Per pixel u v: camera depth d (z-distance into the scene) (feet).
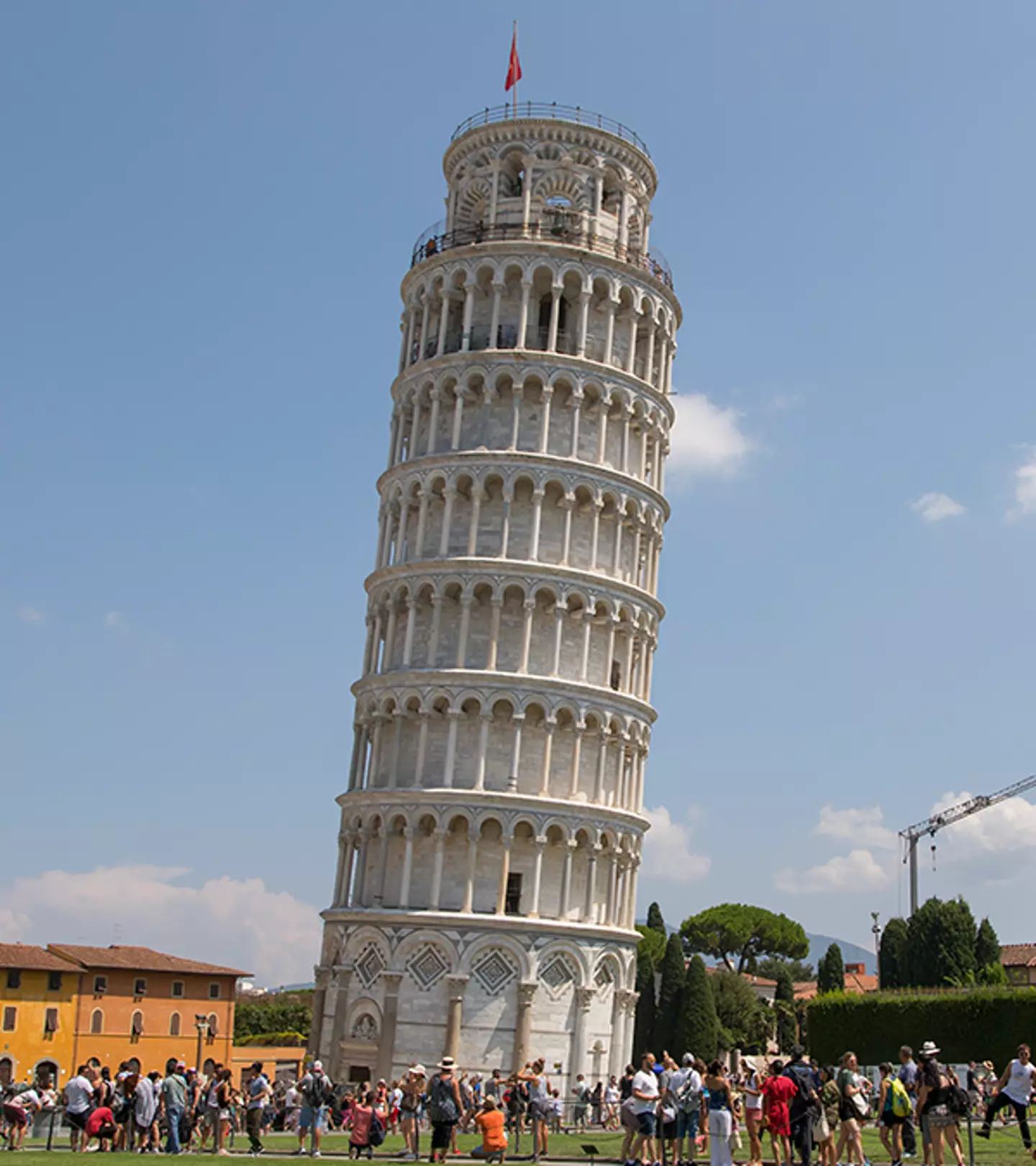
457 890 251.39
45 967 393.50
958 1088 116.88
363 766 270.26
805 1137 113.39
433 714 258.98
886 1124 122.72
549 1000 246.68
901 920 470.80
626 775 270.87
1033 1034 276.62
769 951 581.53
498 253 280.10
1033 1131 161.38
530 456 267.39
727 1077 119.03
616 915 262.67
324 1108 206.39
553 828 256.52
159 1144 163.53
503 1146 137.80
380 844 257.14
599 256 280.92
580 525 271.49
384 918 247.91
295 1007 554.05
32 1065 387.55
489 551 268.21
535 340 280.31
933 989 332.19
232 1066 432.25
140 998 415.44
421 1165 138.92
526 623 260.83
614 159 296.92
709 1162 127.24
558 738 261.24
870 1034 309.83
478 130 297.53
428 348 287.28
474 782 254.27
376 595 277.44
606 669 269.03
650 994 413.80
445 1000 242.78
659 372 293.64
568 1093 244.63
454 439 274.16
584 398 277.03
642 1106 124.47
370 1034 246.68
